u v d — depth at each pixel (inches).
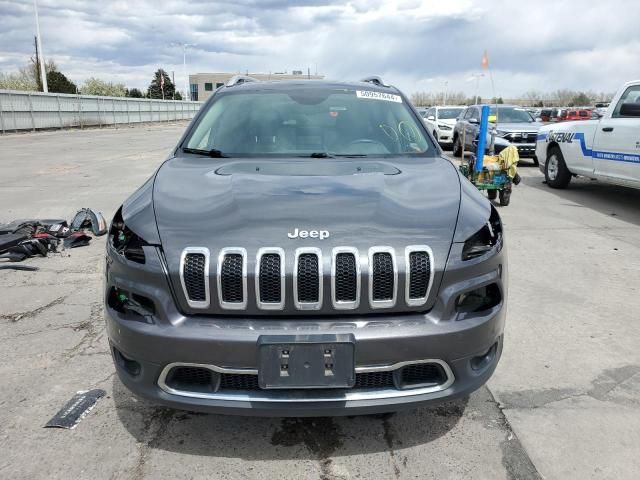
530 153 517.7
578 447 92.1
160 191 97.4
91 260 200.5
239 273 77.7
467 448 91.7
